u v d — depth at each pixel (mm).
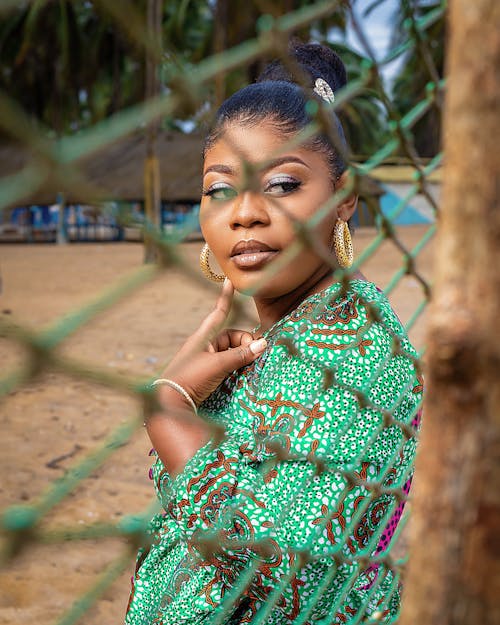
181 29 22859
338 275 752
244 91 1324
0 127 342
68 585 3131
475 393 603
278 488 1214
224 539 1180
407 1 784
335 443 1101
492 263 583
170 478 1294
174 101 454
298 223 661
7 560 478
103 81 32469
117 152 24578
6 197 348
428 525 642
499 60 557
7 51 27328
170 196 19703
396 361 1289
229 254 1316
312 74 1622
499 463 617
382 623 1406
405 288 11883
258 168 599
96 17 26203
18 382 418
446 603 645
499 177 572
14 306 11062
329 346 1245
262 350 1361
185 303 10680
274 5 534
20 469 4297
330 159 1329
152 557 1572
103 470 4281
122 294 449
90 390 5863
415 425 1396
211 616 1362
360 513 1110
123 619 2912
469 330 584
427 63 827
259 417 1275
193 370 1326
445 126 598
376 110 26641
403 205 865
